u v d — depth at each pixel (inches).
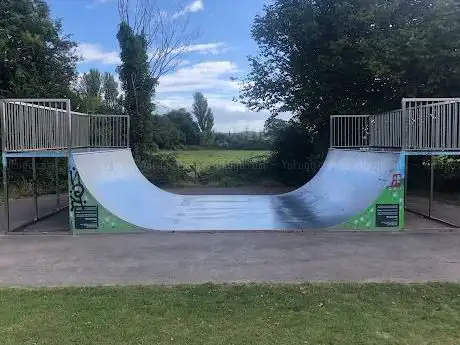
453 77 581.0
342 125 618.5
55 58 796.6
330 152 572.7
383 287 213.9
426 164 669.3
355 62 642.8
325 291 207.9
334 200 445.1
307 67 725.9
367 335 161.5
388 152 382.9
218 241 322.3
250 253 287.6
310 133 797.9
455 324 171.2
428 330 165.8
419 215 455.2
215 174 821.2
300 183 807.1
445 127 379.6
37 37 731.4
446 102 371.2
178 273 244.2
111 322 172.7
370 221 356.5
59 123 424.5
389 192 356.2
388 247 303.1
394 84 637.9
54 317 177.5
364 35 660.7
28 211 491.8
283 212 445.7
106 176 428.8
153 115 869.2
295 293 205.3
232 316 178.9
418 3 640.4
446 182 648.4
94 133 587.5
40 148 400.5
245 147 1142.3
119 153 510.3
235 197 573.3
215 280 230.4
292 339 158.4
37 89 727.7
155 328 167.5
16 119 367.6
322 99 724.0
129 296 202.2
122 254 288.0
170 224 383.9
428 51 577.6
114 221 353.7
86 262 269.6
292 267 254.5
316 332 163.8
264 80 798.5
